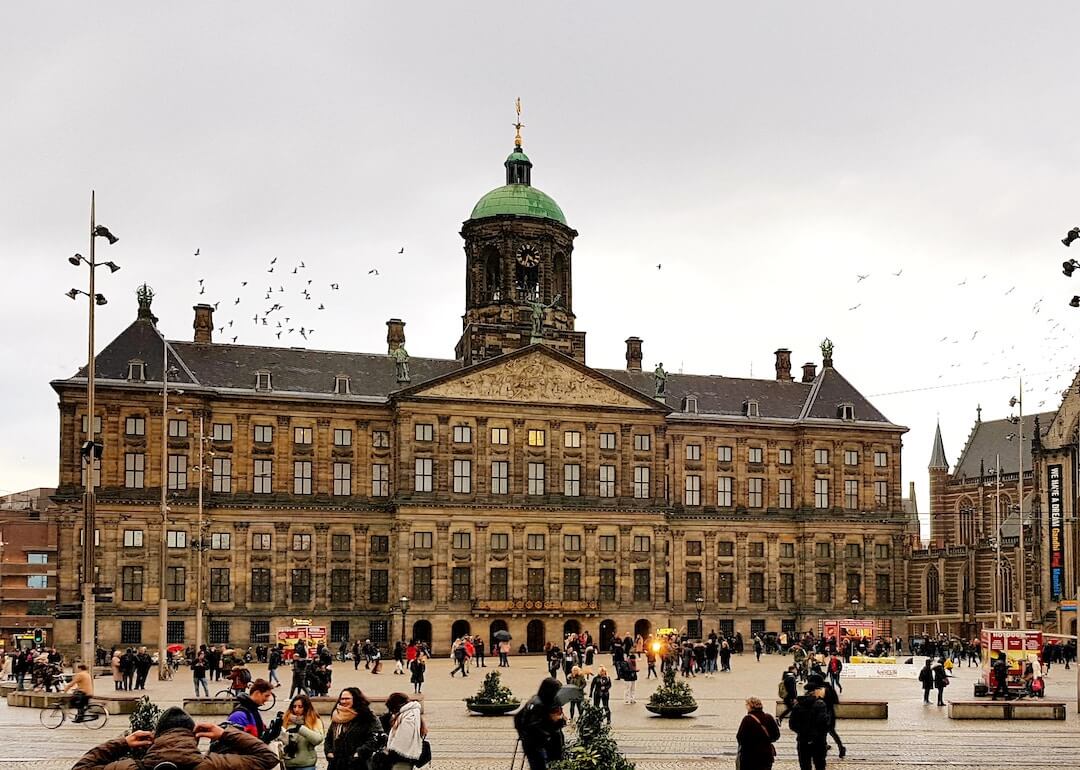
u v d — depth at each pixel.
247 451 104.06
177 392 100.88
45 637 121.25
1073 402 117.69
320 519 105.12
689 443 117.19
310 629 91.38
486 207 117.31
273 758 15.44
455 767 31.61
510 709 46.72
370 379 110.12
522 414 108.31
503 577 106.50
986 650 60.94
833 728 34.09
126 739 15.29
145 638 98.56
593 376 110.56
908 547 167.50
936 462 151.38
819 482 119.50
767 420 119.00
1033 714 46.44
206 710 45.19
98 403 99.69
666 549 114.00
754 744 23.89
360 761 20.41
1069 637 97.69
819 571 118.19
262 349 109.12
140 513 99.69
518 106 122.62
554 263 117.94
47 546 150.75
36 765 31.70
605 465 110.50
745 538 117.06
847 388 124.44
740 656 101.19
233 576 102.25
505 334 113.31
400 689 63.00
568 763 20.42
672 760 33.78
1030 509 136.00
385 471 107.56
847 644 92.00
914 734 41.03
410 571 104.06
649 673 74.19
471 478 106.62
